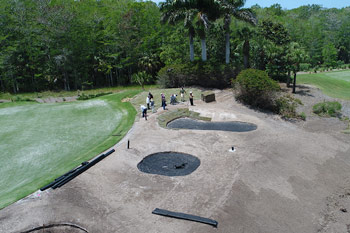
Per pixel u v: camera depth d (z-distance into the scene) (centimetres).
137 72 5847
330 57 8119
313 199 1214
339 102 3023
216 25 4259
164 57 5219
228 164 1448
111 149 1716
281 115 2600
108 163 1505
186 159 1555
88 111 2875
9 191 1259
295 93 3419
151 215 1059
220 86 3653
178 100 3014
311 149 1703
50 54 5200
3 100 3869
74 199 1164
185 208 1091
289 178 1350
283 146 1719
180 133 1986
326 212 1141
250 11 3572
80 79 5412
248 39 3747
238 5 3562
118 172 1407
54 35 4978
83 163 1470
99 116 2652
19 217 1050
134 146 1764
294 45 3541
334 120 2506
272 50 3722
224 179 1294
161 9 3662
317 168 1477
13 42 4838
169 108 2700
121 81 5869
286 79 4109
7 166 1564
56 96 4325
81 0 6269
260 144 1733
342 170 1485
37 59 5078
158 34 6109
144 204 1130
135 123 2291
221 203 1112
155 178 1338
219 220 1021
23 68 5084
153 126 2173
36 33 4953
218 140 1817
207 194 1180
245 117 2389
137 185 1277
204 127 2141
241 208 1095
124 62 5862
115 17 5809
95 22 5447
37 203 1133
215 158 1535
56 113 2855
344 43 9262
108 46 5522
